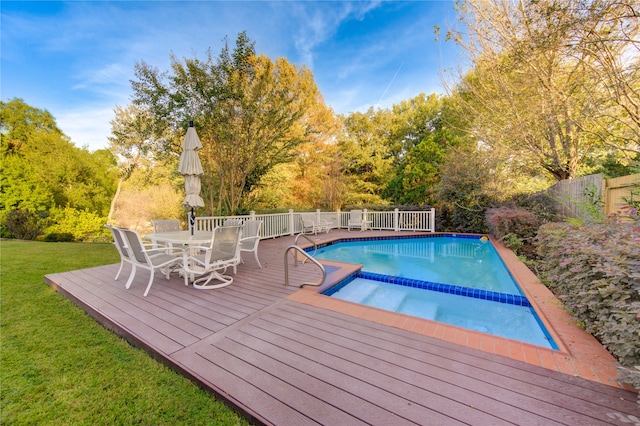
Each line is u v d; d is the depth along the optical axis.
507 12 6.12
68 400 1.79
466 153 10.48
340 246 9.24
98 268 4.91
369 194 17.34
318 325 2.66
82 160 15.80
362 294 4.47
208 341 2.37
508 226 7.49
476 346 2.24
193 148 4.55
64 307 3.37
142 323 2.72
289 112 9.20
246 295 3.53
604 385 1.73
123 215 16.64
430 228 11.23
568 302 2.75
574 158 7.40
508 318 3.65
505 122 8.08
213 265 3.81
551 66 6.10
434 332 2.49
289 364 2.01
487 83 7.93
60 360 2.24
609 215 3.40
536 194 8.59
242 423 1.57
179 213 15.19
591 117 5.39
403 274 5.79
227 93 7.36
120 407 1.72
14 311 3.23
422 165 12.90
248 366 2.00
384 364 2.00
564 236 3.56
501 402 1.60
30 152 14.50
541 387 1.72
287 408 1.58
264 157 9.15
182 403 1.74
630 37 4.49
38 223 11.67
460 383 1.77
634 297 1.97
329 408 1.58
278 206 14.31
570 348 2.19
